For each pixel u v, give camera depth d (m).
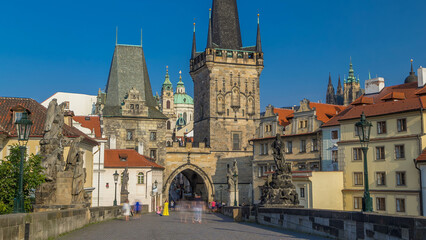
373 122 65.75
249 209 42.97
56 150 40.22
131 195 94.94
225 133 127.56
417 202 58.44
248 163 127.31
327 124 81.44
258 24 133.25
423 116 59.66
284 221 33.72
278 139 41.44
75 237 26.08
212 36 135.62
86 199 43.91
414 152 59.78
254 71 131.50
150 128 120.00
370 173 65.12
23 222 20.66
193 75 139.38
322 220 27.53
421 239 18.94
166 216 65.00
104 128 117.75
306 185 67.00
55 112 40.91
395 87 80.81
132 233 28.95
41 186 38.28
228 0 137.88
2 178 35.88
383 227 21.42
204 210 106.81
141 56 128.50
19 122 27.20
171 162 123.12
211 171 125.56
